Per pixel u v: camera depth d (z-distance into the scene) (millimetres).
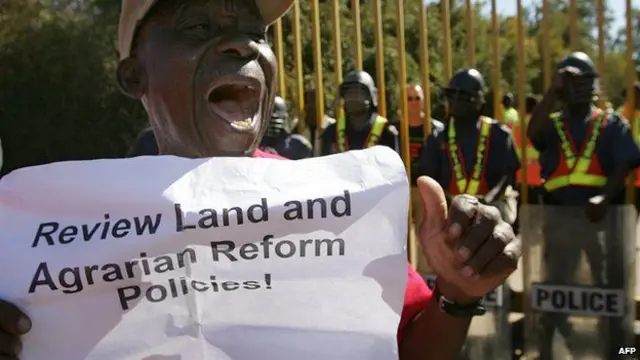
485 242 1302
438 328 1504
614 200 4797
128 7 1625
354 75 5785
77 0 14523
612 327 4641
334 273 1370
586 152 4766
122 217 1354
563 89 4852
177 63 1512
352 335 1350
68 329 1317
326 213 1387
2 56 14039
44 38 13984
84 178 1365
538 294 4848
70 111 14008
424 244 1379
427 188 1349
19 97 13969
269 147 6195
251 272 1354
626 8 5242
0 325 1287
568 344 4773
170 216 1353
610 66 13586
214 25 1537
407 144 5754
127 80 1668
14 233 1348
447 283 1450
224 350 1316
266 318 1337
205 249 1350
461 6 14586
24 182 1365
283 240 1371
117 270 1328
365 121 5777
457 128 5145
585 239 4699
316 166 1426
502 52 15555
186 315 1322
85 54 14023
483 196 5016
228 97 1566
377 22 5965
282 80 6551
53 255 1330
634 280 4680
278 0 1730
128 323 1321
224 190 1382
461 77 5113
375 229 1394
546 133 4980
